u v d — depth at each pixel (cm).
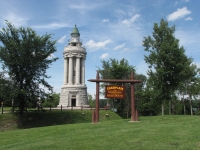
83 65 6681
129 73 4616
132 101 2330
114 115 4381
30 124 3497
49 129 1886
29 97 3331
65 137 1407
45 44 3491
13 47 3191
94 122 2228
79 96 6350
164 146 1084
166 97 3131
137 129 1562
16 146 1278
